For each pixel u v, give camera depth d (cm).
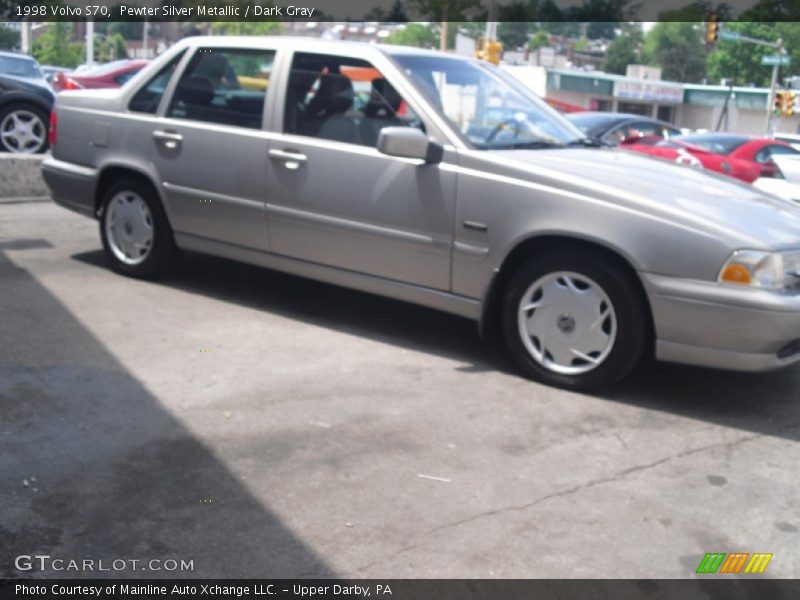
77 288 636
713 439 436
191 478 370
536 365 495
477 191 498
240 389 469
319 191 554
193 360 508
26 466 371
